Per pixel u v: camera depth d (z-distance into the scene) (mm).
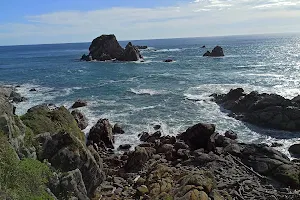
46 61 121312
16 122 16984
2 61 128750
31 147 16453
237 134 33344
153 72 76875
